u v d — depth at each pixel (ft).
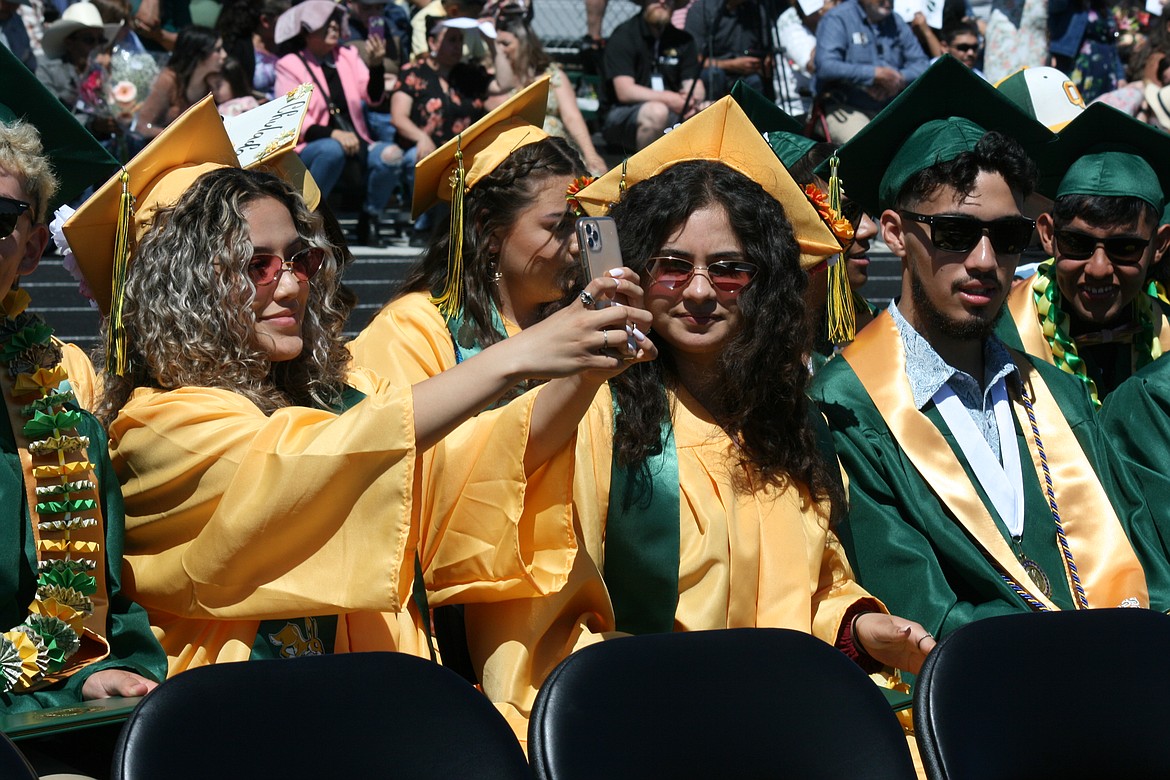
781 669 7.79
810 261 11.14
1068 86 17.48
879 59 25.31
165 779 6.49
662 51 26.63
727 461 10.54
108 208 10.00
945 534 11.59
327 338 10.46
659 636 7.70
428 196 13.03
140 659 9.34
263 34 25.26
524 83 25.55
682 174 10.34
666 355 10.64
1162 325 15.31
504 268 12.60
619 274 8.68
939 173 11.84
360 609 8.81
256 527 8.90
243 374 9.66
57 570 9.11
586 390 9.18
